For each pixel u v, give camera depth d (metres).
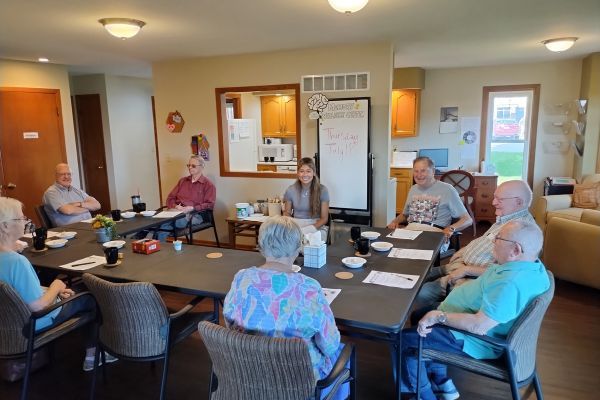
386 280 2.09
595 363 2.57
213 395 1.56
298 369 1.35
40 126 5.36
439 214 3.46
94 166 6.89
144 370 2.56
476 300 1.94
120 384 2.43
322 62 4.54
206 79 5.09
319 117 4.58
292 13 3.15
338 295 1.91
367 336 2.04
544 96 6.07
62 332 2.21
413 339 2.01
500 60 5.78
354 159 4.50
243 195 5.17
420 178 3.49
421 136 6.85
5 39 3.95
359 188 4.52
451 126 6.65
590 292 3.65
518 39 4.25
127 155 6.98
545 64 6.00
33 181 5.33
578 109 5.76
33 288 2.07
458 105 6.56
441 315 1.83
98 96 6.62
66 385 2.44
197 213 4.57
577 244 3.59
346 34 3.90
